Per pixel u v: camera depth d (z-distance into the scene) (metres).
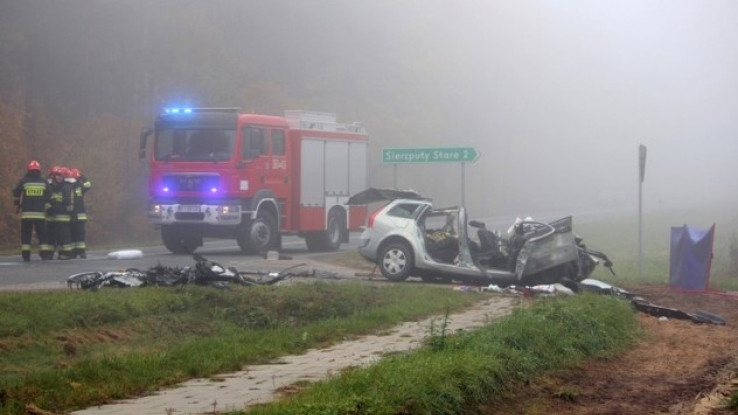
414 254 19.78
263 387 9.83
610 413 9.52
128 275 16.42
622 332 14.06
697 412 9.62
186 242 27.61
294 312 15.75
